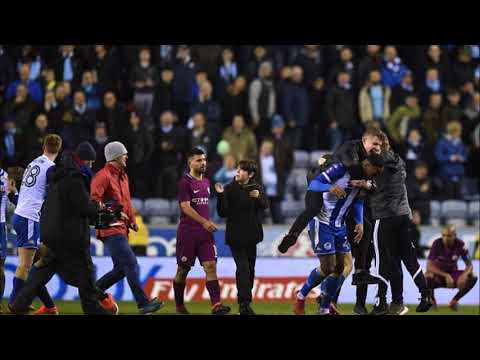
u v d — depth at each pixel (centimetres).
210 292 4988
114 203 4694
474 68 9119
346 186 4600
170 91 8388
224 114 8450
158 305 4772
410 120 8456
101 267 6656
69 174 4328
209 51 8681
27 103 8175
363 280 4875
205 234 5000
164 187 7862
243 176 4972
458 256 6206
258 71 8612
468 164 8606
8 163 7794
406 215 4872
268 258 6931
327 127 8512
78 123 7875
